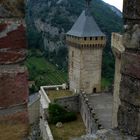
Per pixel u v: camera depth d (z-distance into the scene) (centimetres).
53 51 12619
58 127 4312
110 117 3956
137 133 510
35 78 9631
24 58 408
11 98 411
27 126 426
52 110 4494
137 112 508
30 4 16400
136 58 499
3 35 390
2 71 400
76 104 4888
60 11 14038
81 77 5219
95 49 5212
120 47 2317
